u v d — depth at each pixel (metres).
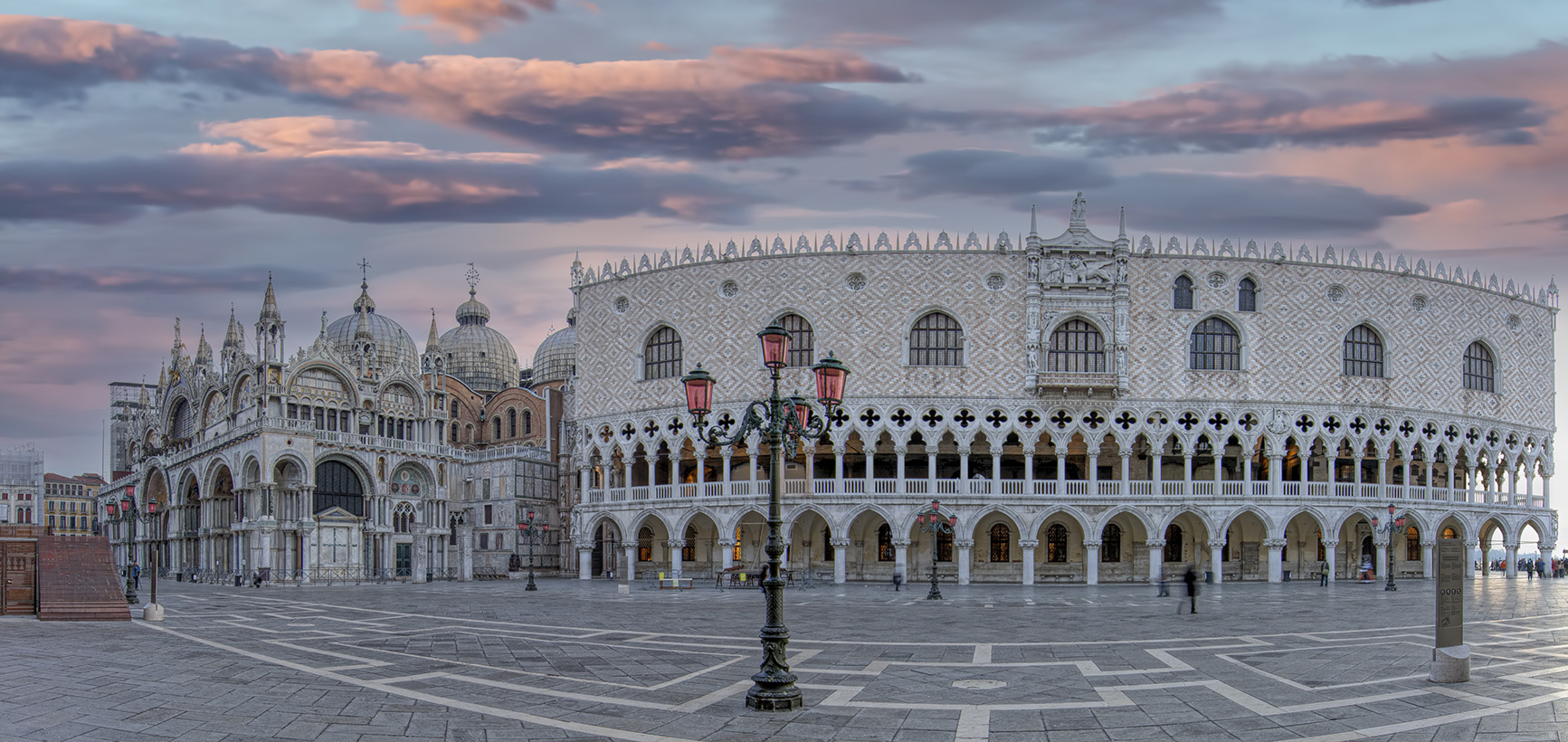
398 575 101.94
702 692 24.97
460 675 27.45
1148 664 29.94
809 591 70.06
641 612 50.47
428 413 106.44
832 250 82.75
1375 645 34.31
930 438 79.69
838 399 27.41
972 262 81.00
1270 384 81.62
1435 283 87.06
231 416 100.25
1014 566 84.06
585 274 92.69
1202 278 81.69
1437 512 86.12
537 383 136.62
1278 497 80.94
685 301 85.81
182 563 109.19
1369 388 83.62
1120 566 84.69
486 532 113.25
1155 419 80.50
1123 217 81.75
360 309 123.94
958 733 20.78
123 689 24.56
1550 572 92.50
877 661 30.72
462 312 148.75
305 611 51.38
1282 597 61.06
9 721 20.70
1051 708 23.28
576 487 109.69
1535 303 94.12
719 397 83.44
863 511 79.44
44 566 50.47
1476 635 36.59
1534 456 93.12
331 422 99.25
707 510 83.00
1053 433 80.06
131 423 132.38
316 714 21.89
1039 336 80.06
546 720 21.53
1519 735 20.22
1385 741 19.91
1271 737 20.42
